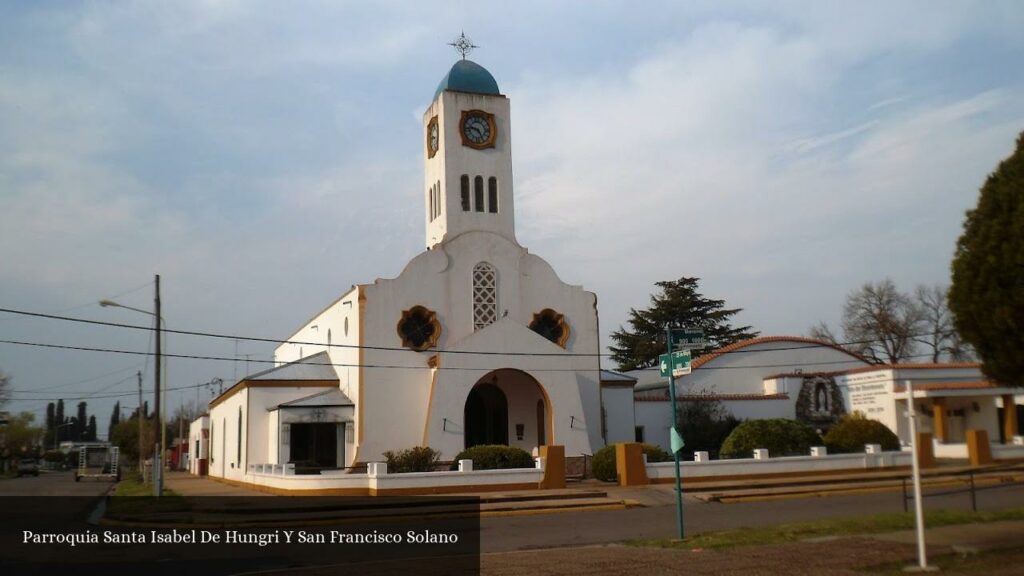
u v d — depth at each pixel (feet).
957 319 55.16
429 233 145.28
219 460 167.22
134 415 375.66
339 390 136.87
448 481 101.09
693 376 168.66
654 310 251.39
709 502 95.61
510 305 137.90
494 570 51.13
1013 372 53.16
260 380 135.13
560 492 98.32
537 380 127.03
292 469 112.37
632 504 93.35
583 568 50.80
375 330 128.16
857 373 164.55
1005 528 64.13
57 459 418.92
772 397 162.40
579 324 141.38
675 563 51.90
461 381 123.44
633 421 148.87
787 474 114.11
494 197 142.41
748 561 51.80
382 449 124.98
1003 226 52.31
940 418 152.56
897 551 53.93
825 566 49.42
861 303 242.37
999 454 133.39
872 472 117.60
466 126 142.51
